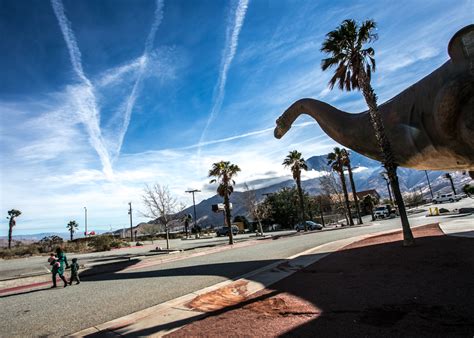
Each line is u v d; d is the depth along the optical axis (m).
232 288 9.92
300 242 24.66
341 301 7.10
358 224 44.31
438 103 6.90
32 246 42.19
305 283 9.44
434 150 8.16
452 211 37.94
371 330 5.29
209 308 7.77
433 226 20.89
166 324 6.81
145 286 12.13
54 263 14.13
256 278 11.24
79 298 10.96
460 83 6.51
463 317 5.46
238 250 24.06
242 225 72.44
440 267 9.20
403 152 9.33
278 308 7.09
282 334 5.48
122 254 30.14
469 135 6.51
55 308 9.67
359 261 11.97
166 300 9.36
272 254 18.75
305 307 6.94
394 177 14.19
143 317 7.62
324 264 12.48
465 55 6.75
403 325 5.38
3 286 14.58
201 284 11.42
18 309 9.98
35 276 15.84
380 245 15.48
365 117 11.73
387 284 8.11
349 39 16.59
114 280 14.64
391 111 9.47
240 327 6.04
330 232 32.38
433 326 5.21
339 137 12.73
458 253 10.71
